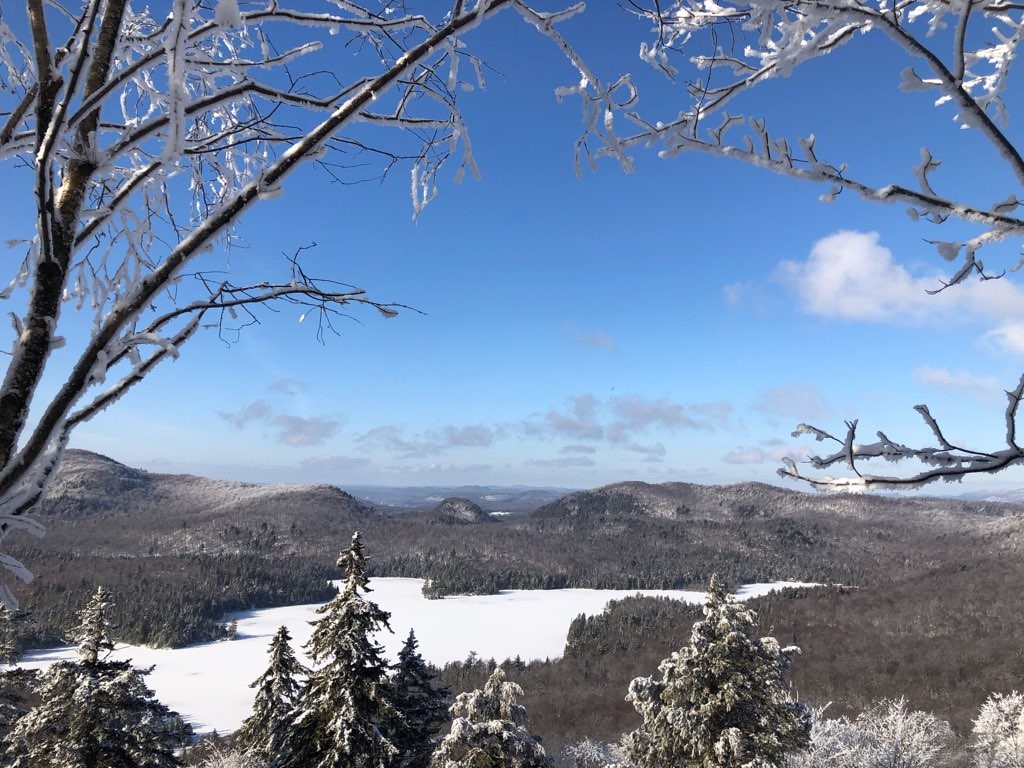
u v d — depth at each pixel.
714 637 10.46
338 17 1.71
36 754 8.72
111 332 1.21
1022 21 1.68
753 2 1.33
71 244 1.33
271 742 9.96
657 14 1.73
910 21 1.80
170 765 9.73
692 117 1.65
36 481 1.17
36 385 1.23
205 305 1.47
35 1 1.36
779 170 1.51
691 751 10.09
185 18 1.13
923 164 1.37
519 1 1.51
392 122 1.85
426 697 12.62
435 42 1.44
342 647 9.62
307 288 1.54
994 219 1.31
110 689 8.89
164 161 1.17
